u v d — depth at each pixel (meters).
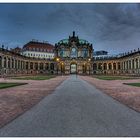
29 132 7.55
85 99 16.39
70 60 154.88
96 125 8.49
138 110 11.83
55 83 37.88
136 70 113.50
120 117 10.02
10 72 110.00
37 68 147.12
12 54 112.31
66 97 17.64
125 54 140.75
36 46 177.00
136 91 22.62
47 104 13.93
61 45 157.00
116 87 28.23
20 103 14.34
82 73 153.88
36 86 29.89
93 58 157.88
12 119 9.62
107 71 148.62
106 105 13.53
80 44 158.38
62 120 9.36
